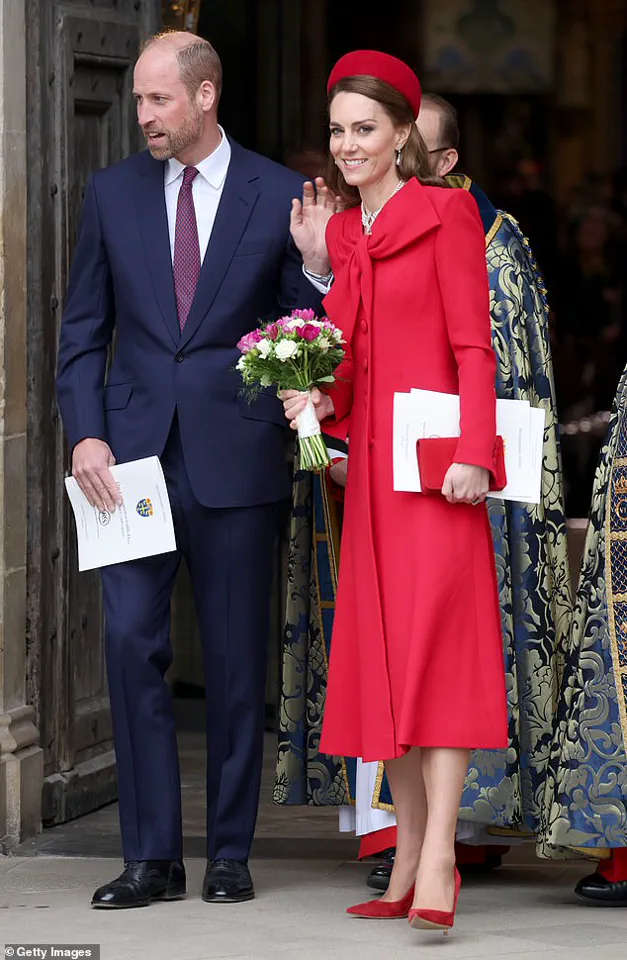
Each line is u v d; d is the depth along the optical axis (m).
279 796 18.39
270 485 16.89
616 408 16.89
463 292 15.09
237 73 32.34
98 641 21.55
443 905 14.98
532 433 15.42
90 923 15.92
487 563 15.45
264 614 17.03
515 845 19.06
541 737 17.55
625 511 16.56
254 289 16.75
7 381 19.28
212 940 15.26
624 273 54.34
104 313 17.22
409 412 15.10
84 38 20.56
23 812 19.53
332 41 53.12
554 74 57.12
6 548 19.39
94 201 17.03
